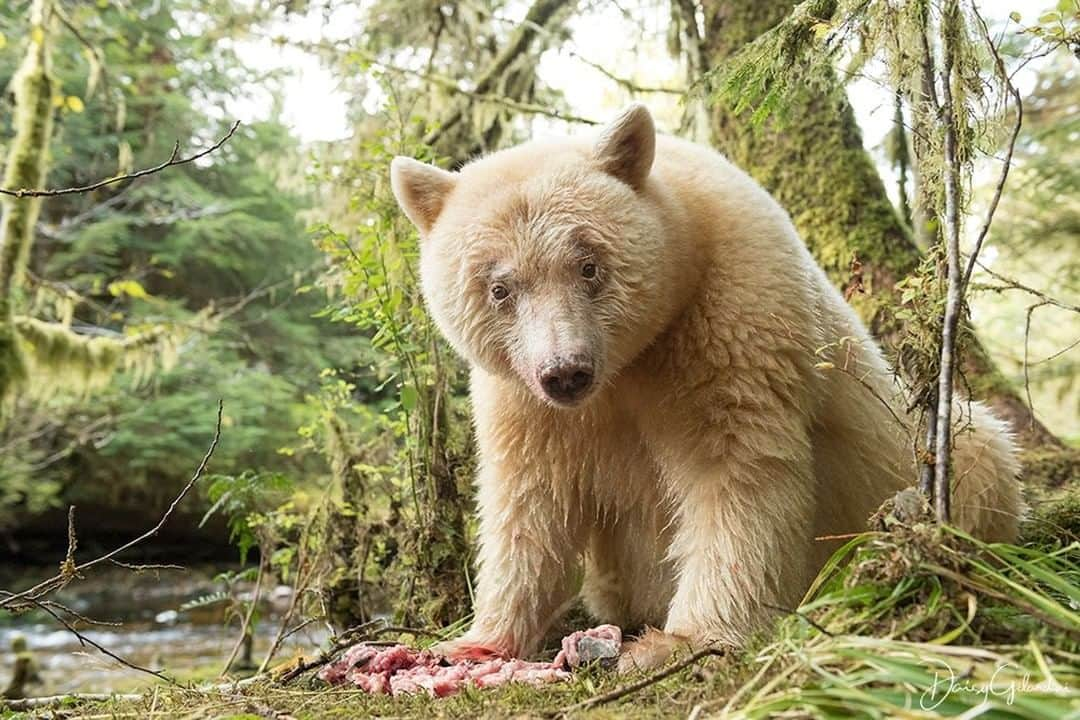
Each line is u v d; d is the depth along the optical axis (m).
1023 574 2.48
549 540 3.68
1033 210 10.92
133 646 10.22
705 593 3.20
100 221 16.23
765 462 3.26
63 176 16.33
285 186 8.27
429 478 5.01
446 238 3.42
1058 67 10.41
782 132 6.11
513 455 3.65
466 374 5.62
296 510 8.23
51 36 8.88
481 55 8.09
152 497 15.73
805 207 6.07
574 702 2.55
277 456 15.30
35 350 9.03
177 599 13.48
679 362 3.36
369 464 5.78
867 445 3.65
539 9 7.70
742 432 3.26
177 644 10.20
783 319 3.29
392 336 5.03
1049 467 5.91
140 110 16.72
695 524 3.33
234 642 9.84
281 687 3.24
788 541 3.25
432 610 4.85
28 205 8.51
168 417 15.15
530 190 3.28
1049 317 12.20
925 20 3.05
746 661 2.43
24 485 14.84
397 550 5.55
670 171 3.58
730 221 3.41
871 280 5.79
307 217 7.69
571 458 3.64
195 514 15.77
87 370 9.44
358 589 5.46
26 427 14.98
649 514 3.75
